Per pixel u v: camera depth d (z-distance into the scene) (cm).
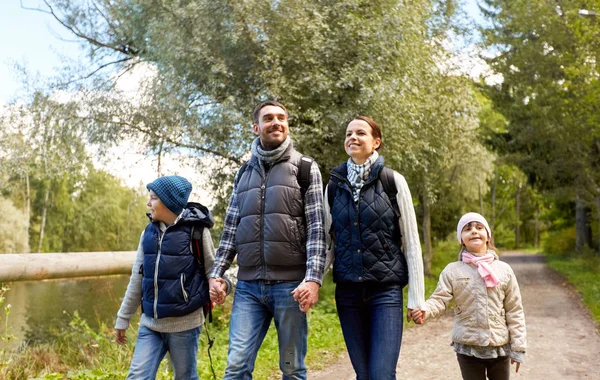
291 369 282
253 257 280
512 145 2123
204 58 925
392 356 265
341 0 982
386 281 274
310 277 268
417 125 1085
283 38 955
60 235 3822
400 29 981
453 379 512
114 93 991
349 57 986
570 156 1859
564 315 959
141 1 1009
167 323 293
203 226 302
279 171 285
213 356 538
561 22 1511
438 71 1159
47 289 1198
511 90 1958
